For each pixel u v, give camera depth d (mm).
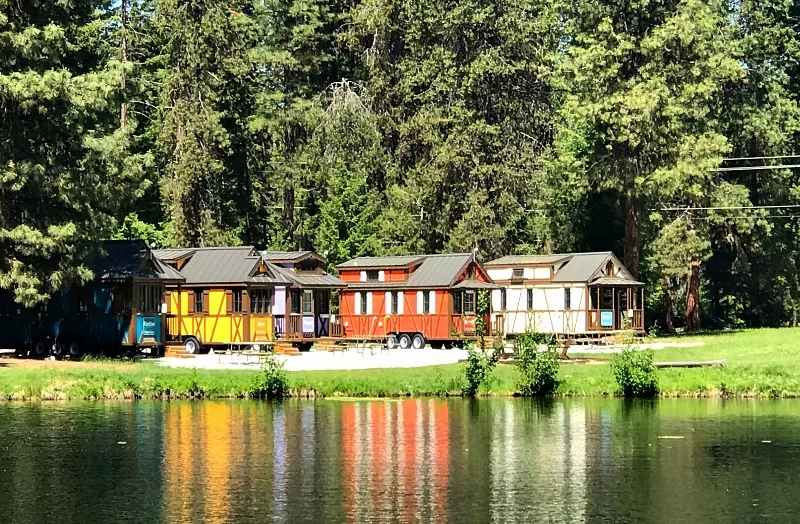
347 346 118562
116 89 102312
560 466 60594
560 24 162125
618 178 141750
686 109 140250
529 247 156125
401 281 127188
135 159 108938
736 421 74000
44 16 104312
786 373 89375
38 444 65562
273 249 161375
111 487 55719
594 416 75875
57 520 50188
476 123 153875
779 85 156625
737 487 56094
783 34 156750
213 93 153000
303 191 161500
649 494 54688
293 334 121562
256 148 165875
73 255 100875
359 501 53250
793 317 162625
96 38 155875
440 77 158125
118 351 108688
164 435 68500
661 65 141875
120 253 108625
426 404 81375
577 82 142375
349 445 65875
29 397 83000
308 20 173750
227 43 155500
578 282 132125
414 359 106812
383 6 167250
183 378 85375
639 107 136750
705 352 109312
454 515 51000
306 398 84688
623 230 155625
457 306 125062
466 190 155000
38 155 100812
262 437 67875
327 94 175000
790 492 55156
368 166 163000
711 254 148000
